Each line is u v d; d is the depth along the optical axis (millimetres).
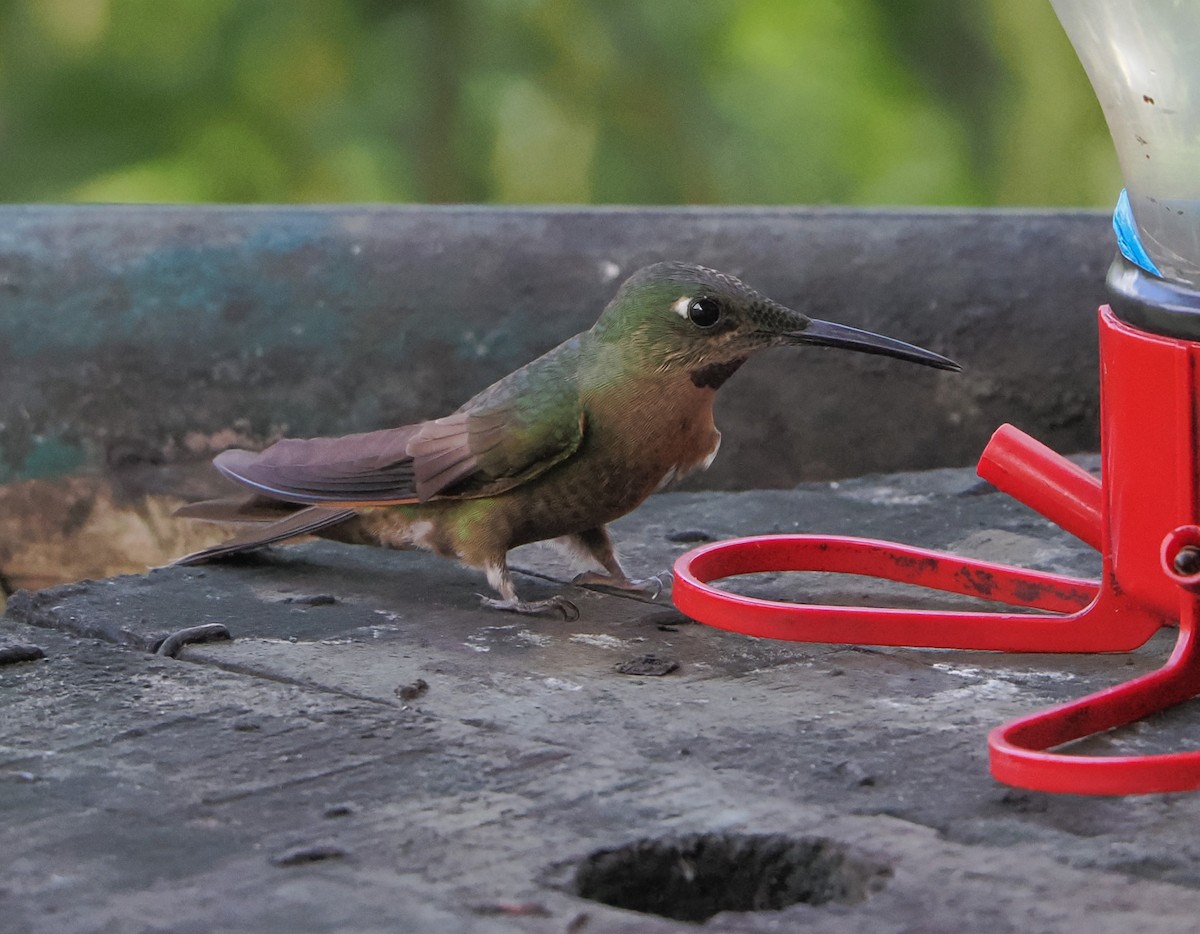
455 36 20000
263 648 6199
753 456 10188
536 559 7648
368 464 6906
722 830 4488
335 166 20125
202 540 9836
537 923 3969
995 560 7539
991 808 4664
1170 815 4586
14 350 9711
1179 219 5102
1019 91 21141
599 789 4777
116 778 4883
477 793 4750
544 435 6590
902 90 20922
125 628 6438
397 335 9875
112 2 20047
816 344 6809
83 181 20000
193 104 20156
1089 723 5164
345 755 5047
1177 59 4953
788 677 5863
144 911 4047
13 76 20094
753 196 20469
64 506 9852
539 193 20047
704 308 6562
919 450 10242
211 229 9789
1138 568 5469
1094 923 3963
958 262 10148
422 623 6574
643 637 6375
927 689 5723
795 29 20969
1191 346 5148
